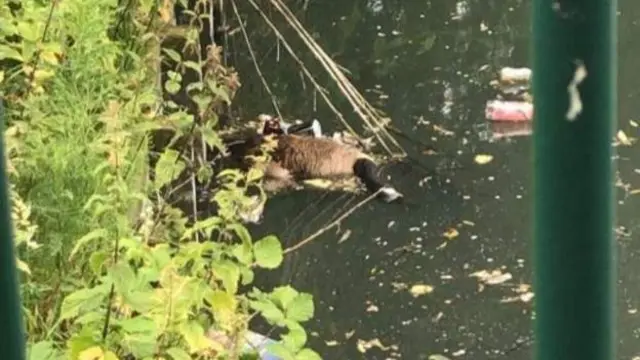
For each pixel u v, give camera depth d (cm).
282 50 959
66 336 317
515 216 698
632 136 787
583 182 87
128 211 370
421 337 583
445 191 731
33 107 354
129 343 282
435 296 618
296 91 897
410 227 694
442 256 660
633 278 622
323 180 739
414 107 866
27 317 312
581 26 85
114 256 302
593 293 88
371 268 652
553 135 87
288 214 713
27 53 359
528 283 624
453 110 855
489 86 902
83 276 338
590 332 89
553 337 90
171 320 291
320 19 1049
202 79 448
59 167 344
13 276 96
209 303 318
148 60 464
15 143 329
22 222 307
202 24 577
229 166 705
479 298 613
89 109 379
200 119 434
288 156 751
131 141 403
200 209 521
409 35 1020
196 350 294
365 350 575
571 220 88
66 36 400
